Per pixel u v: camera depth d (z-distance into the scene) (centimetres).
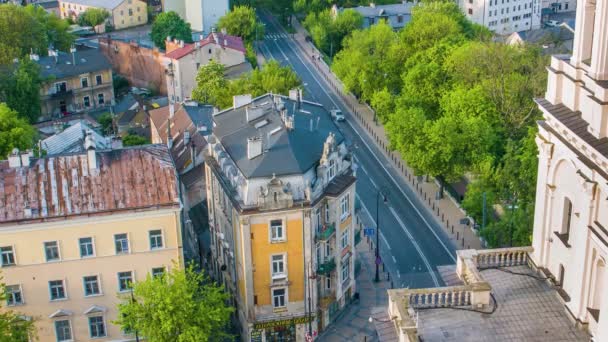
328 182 8925
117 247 8125
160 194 8100
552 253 5238
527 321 4928
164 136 13525
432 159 12350
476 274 5244
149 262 8250
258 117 9500
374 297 10094
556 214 5147
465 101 13212
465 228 11931
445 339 4816
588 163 4538
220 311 7819
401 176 13950
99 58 19100
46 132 15800
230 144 9119
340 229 9181
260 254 8550
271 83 14875
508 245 10100
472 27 19662
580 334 4756
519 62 14125
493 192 11475
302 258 8662
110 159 8344
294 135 8919
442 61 15388
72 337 8369
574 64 4716
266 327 8875
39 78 17625
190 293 7688
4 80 17075
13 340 7069
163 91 19525
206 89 15888
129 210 7975
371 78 16838
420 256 11156
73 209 7931
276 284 8719
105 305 8319
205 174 10556
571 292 4938
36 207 7906
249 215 8325
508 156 11581
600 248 4478
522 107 13438
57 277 8100
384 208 12706
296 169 8406
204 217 10988
